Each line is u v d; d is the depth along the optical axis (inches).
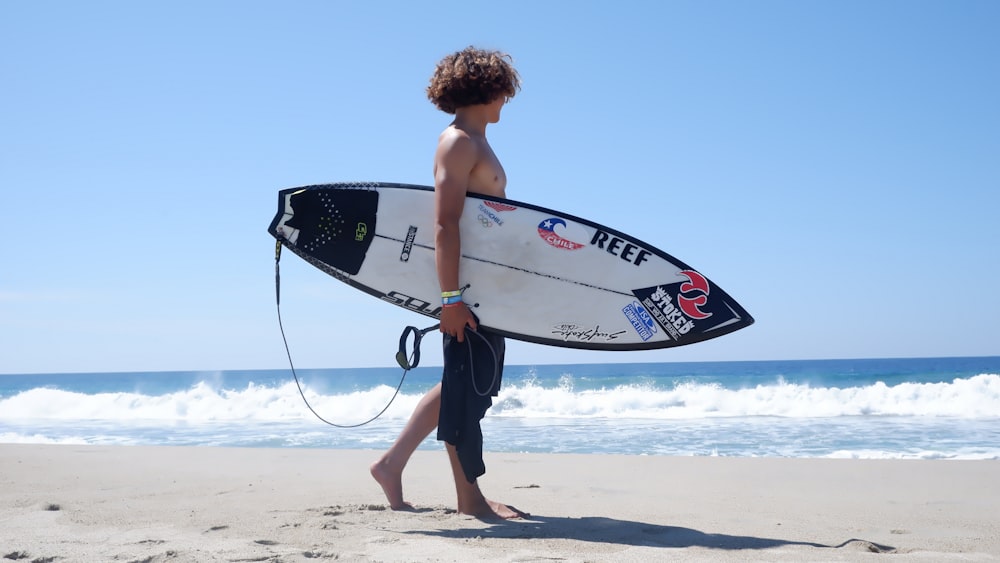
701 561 93.0
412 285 129.7
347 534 108.1
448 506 139.0
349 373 3218.5
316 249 134.3
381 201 134.5
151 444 384.8
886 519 135.8
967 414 493.7
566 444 363.6
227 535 107.7
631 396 596.4
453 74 121.1
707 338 125.1
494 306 124.0
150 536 107.4
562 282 127.0
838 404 544.1
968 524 130.6
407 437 133.9
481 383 121.3
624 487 179.3
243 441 389.1
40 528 115.4
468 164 119.3
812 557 96.5
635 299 127.1
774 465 227.8
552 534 110.1
